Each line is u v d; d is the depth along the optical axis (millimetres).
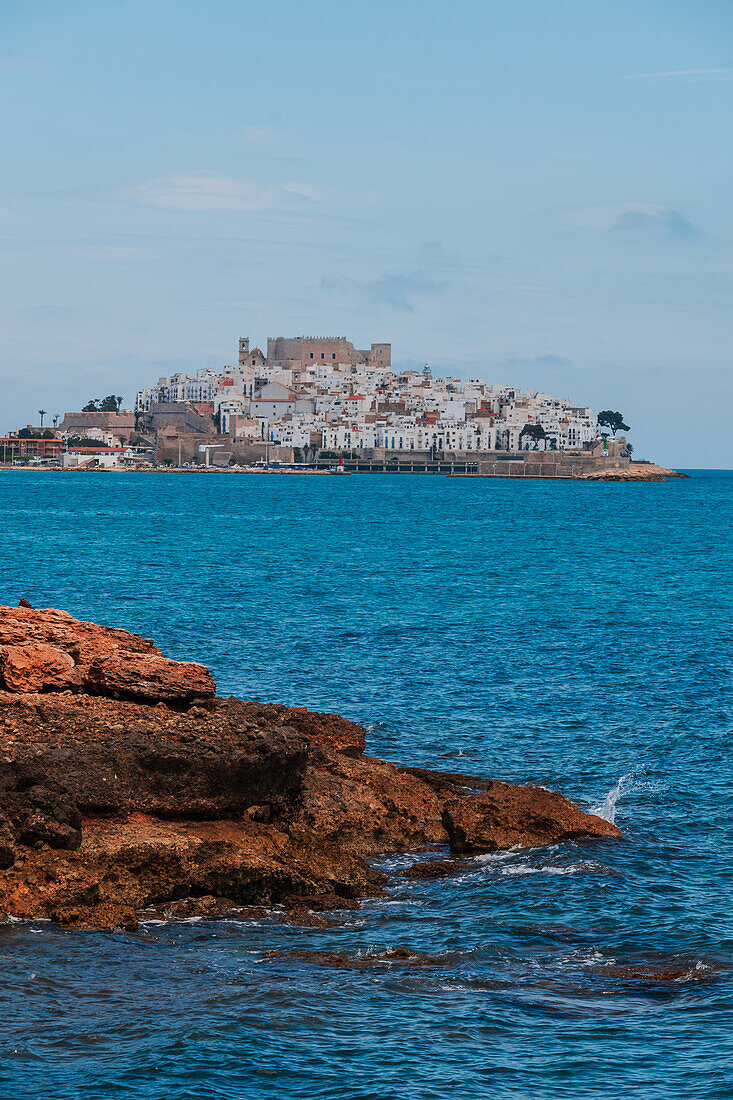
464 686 55219
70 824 29266
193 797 31938
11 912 27188
